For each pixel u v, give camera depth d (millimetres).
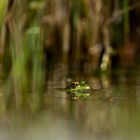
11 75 12164
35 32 13164
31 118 6820
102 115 6934
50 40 15578
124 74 12805
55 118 6742
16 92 9500
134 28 15781
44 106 7781
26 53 13203
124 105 7781
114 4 14859
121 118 6684
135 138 5562
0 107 7777
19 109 7539
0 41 13359
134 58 15539
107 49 14562
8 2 12086
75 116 6910
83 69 13984
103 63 14219
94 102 8125
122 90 9578
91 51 15039
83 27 15078
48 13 15102
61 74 12859
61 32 15312
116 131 5918
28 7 13188
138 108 7457
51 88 10016
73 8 14938
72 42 15344
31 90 9758
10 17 12008
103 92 9312
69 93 9250
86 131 5926
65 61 15359
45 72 13258
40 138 5645
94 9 14641
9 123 6492
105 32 14680
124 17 15195
